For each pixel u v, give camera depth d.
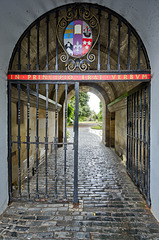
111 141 9.50
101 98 11.17
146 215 2.78
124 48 4.24
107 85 8.61
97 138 13.88
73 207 2.99
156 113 2.68
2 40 2.49
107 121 9.77
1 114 2.73
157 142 2.66
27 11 2.58
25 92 3.75
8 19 2.42
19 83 2.90
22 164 4.20
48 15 2.86
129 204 3.13
